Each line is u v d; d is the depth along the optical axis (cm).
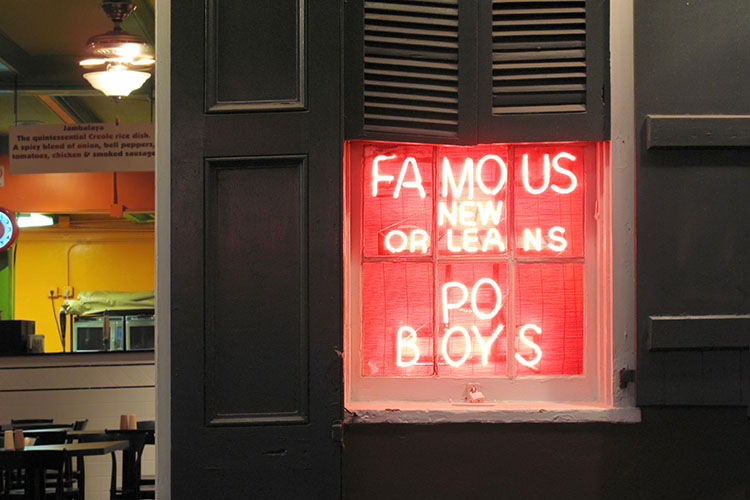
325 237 297
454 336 322
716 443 308
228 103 301
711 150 304
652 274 303
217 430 296
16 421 800
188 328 298
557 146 322
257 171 300
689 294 303
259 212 299
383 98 310
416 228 322
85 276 1602
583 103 313
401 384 320
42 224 1388
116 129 908
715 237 303
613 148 310
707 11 305
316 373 296
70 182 1176
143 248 1611
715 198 304
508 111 313
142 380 870
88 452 530
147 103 1205
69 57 1068
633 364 309
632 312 309
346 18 310
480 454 308
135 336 1187
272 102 300
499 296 321
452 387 320
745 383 303
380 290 322
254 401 297
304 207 297
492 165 322
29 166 905
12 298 1495
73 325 1186
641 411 307
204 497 296
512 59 313
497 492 307
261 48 302
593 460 308
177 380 298
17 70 1035
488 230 322
